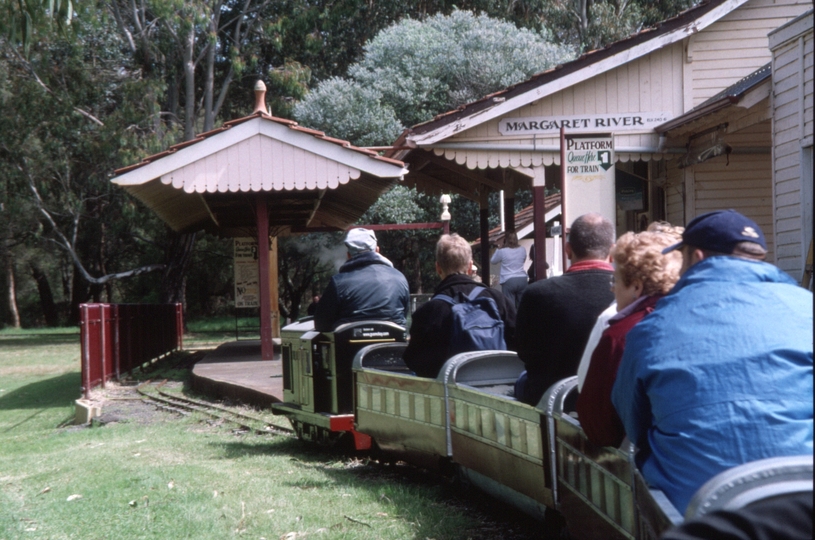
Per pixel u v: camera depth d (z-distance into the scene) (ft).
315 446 27.32
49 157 113.29
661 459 8.26
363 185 54.29
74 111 109.19
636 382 8.33
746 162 46.85
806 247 33.45
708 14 46.34
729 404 7.48
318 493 19.48
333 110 102.89
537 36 111.24
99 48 111.96
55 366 78.13
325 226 80.69
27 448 32.32
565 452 12.93
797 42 34.24
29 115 108.06
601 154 39.86
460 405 17.21
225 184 47.85
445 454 17.90
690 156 45.65
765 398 7.43
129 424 36.68
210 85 111.34
